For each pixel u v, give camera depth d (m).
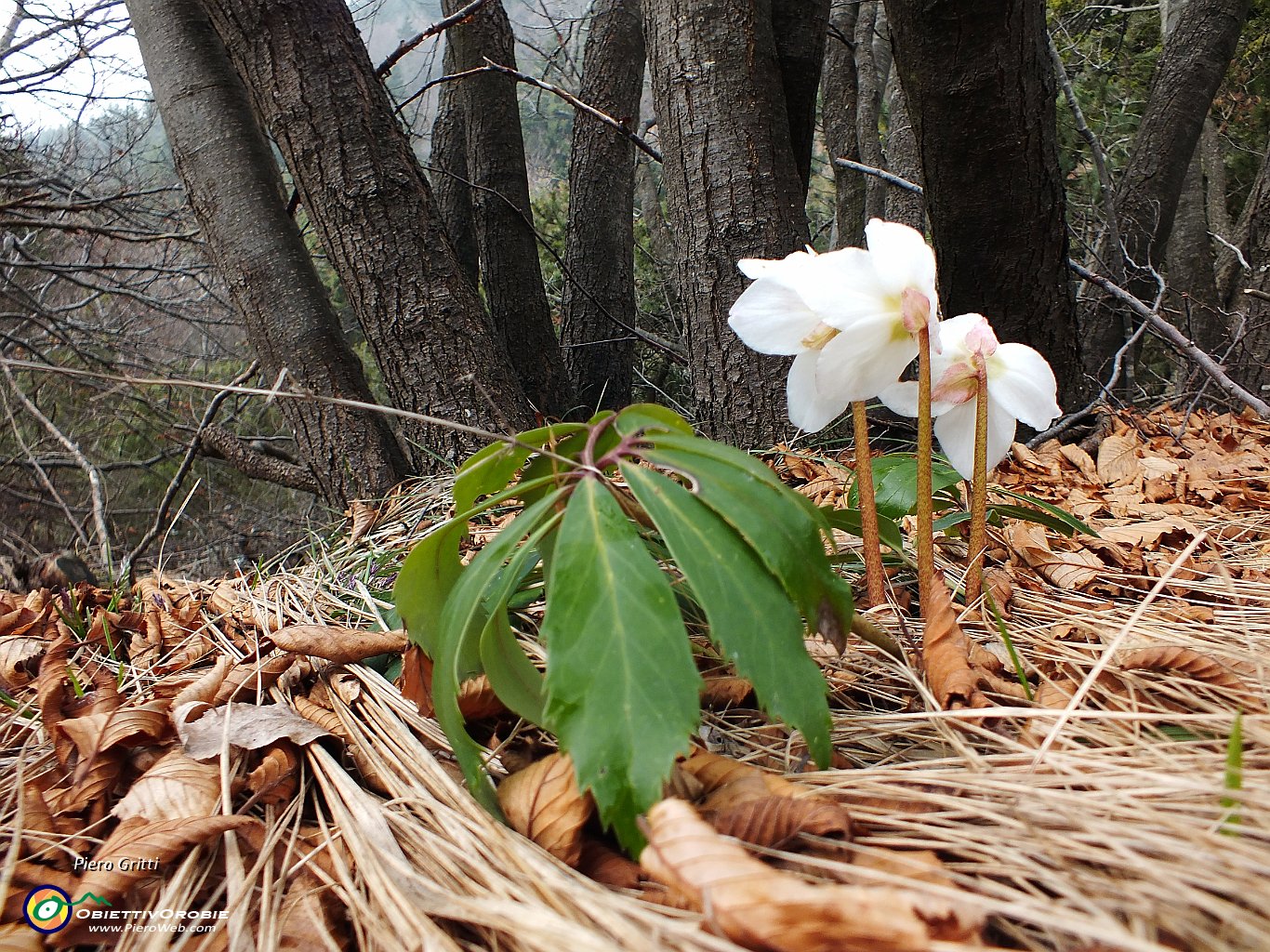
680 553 0.30
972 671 0.36
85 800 0.35
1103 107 2.81
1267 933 0.24
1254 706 0.34
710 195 0.81
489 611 0.38
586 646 0.28
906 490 0.48
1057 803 0.29
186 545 1.93
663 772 0.27
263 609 0.53
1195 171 2.24
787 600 0.30
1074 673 0.39
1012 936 0.26
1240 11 1.62
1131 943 0.23
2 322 1.82
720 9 0.79
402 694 0.39
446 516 0.68
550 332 1.58
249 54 0.78
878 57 3.05
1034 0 0.70
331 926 0.30
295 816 0.34
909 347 0.37
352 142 0.80
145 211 1.80
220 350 2.25
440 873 0.30
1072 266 0.99
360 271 0.83
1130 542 0.54
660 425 0.35
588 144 1.66
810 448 0.80
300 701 0.41
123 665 0.49
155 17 0.87
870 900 0.23
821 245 2.86
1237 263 2.14
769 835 0.29
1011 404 0.40
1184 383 1.24
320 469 0.94
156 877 0.32
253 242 0.89
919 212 1.83
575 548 0.30
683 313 0.88
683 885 0.25
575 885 0.28
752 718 0.38
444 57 1.73
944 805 0.30
